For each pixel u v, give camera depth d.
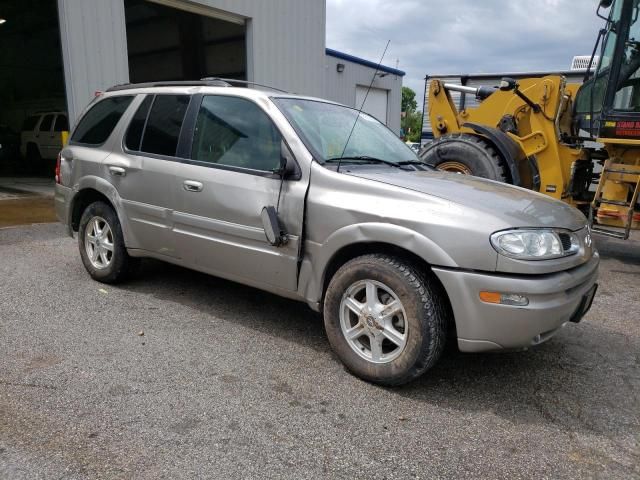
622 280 6.17
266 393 3.16
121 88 5.13
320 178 3.51
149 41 18.88
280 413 2.95
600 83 6.81
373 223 3.21
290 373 3.43
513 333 2.93
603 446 2.78
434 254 3.00
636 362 3.83
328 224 3.41
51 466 2.43
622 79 6.37
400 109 26.52
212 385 3.23
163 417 2.86
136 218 4.59
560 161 7.55
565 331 4.41
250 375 3.38
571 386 3.43
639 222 6.36
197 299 4.75
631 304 5.23
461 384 3.39
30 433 2.67
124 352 3.64
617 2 6.42
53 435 2.66
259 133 3.88
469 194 3.33
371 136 4.40
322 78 15.38
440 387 3.34
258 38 13.04
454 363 3.71
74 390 3.10
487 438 2.81
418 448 2.69
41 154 16.61
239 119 4.02
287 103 4.00
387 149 4.34
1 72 22.33
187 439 2.67
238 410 2.96
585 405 3.19
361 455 2.61
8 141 17.31
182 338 3.91
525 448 2.73
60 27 9.27
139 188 4.51
